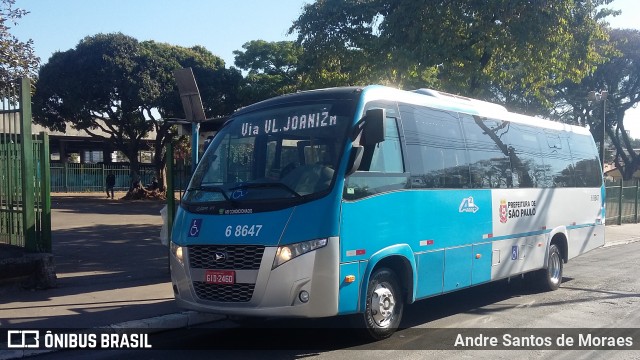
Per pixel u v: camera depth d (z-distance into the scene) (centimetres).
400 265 761
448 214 842
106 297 942
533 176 1081
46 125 3366
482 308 959
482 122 963
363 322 702
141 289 1005
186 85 1030
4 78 1130
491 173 961
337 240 651
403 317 891
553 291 1119
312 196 654
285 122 732
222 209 685
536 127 1123
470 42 1653
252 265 641
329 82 1962
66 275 1120
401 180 756
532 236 1062
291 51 3078
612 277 1291
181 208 736
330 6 1897
